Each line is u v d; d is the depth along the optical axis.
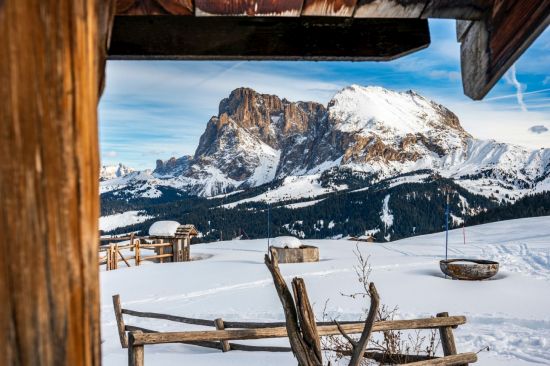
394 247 25.80
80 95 0.69
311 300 11.36
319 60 1.59
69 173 0.68
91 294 0.71
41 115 0.66
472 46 1.56
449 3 1.40
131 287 14.30
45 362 0.67
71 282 0.68
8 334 0.66
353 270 16.27
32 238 0.66
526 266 16.91
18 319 0.66
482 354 6.79
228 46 1.50
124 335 7.60
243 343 6.96
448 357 4.43
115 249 19.38
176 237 22.30
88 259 0.70
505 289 11.74
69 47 0.68
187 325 9.40
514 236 28.48
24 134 0.66
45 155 0.67
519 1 1.28
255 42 1.53
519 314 9.27
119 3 1.34
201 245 30.72
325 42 1.56
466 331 8.10
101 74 0.94
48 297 0.67
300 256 18.98
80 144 0.69
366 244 27.73
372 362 5.14
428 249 24.56
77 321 0.69
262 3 1.34
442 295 11.30
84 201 0.69
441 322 4.70
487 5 1.43
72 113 0.68
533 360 6.44
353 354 2.60
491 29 1.43
